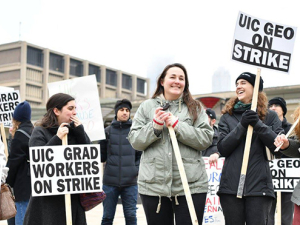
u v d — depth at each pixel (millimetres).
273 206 6238
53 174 4199
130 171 7012
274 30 4863
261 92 4773
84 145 4305
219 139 4688
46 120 4434
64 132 4273
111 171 7012
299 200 4188
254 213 4359
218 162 6844
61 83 6852
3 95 7703
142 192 4320
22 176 5770
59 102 4441
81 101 6754
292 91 15508
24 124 5883
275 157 4602
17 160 5727
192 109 4395
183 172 4055
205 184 4309
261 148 4484
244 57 4805
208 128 4367
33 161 4184
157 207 4254
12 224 6652
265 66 4820
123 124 7133
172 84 4406
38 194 4145
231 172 4500
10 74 75062
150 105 4512
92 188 4258
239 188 4348
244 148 4523
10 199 4379
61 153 4238
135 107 20312
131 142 4395
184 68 4484
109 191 7020
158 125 4168
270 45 4852
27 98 75250
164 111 4207
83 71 85750
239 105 4777
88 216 10250
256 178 4402
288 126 6547
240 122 4477
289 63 4848
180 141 4262
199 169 4305
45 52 77750
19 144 5734
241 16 4809
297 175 5605
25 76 74562
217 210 6793
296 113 4543
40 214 4250
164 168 4219
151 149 4309
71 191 4211
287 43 4863
